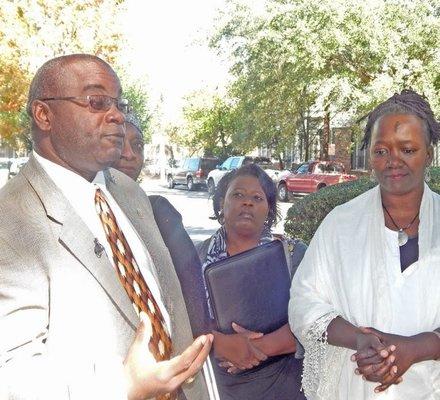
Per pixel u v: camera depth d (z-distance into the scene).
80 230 1.77
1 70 11.14
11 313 1.60
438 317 2.38
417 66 19.42
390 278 2.41
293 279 2.67
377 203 2.53
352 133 24.19
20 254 1.66
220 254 3.18
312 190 26.27
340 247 2.53
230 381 2.84
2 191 1.81
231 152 44.16
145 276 1.99
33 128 1.92
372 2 19.41
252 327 2.79
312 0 19.52
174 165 46.09
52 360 1.56
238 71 23.28
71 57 1.89
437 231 2.45
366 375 2.23
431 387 2.39
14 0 11.18
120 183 2.20
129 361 1.61
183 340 2.10
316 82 20.83
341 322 2.40
